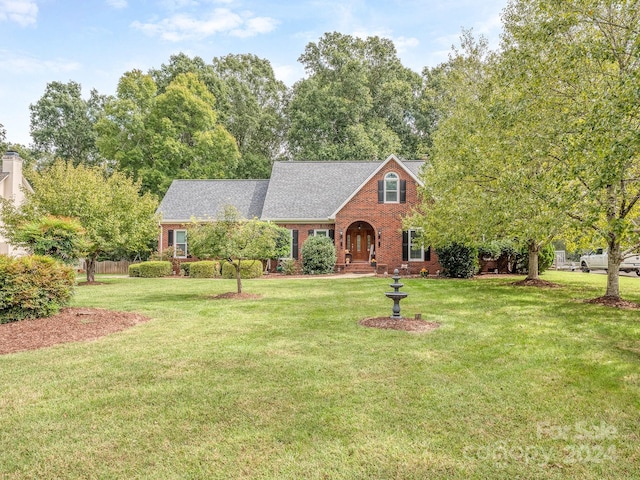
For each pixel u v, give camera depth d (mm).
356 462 3578
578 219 10484
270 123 47031
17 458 3662
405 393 5051
